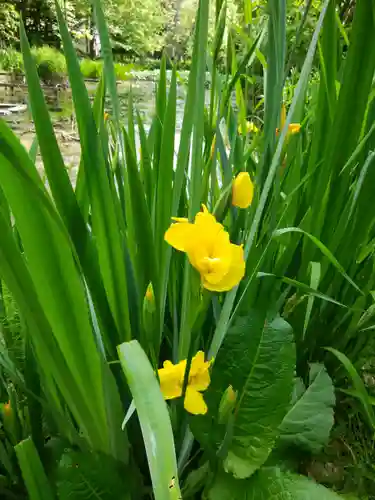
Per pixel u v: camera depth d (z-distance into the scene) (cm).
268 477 47
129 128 57
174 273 56
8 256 35
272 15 54
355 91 54
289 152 64
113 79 45
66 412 51
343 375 76
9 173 33
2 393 57
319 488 46
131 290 49
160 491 25
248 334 52
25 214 35
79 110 40
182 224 35
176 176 46
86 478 45
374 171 59
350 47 52
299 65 181
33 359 49
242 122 81
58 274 38
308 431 57
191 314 38
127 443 49
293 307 65
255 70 126
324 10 45
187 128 45
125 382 50
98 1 42
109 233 43
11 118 388
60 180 39
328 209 66
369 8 49
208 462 51
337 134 58
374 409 74
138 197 44
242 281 57
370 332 76
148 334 44
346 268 69
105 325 46
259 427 49
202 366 44
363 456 68
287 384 50
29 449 42
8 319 61
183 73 143
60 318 39
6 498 51
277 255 72
